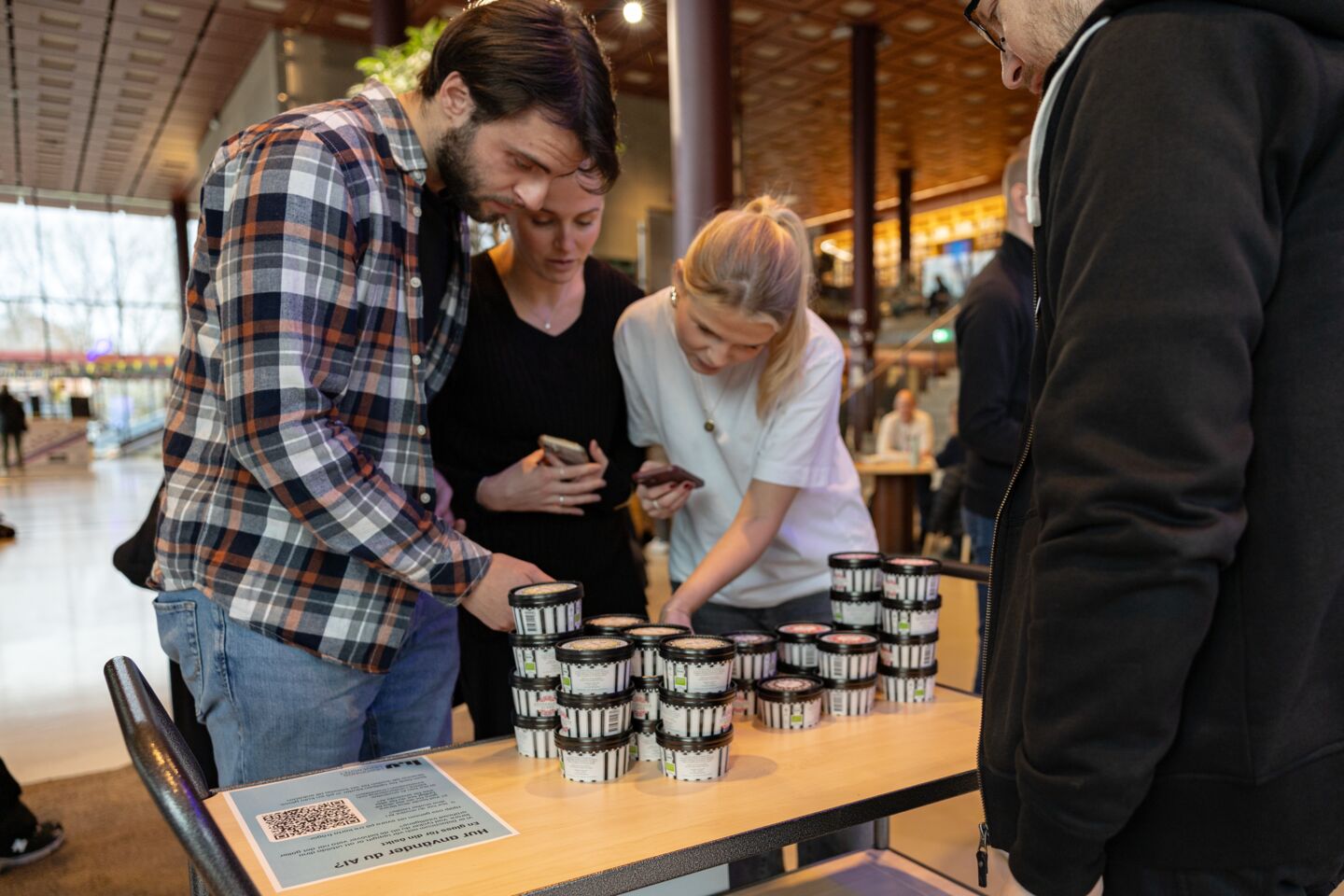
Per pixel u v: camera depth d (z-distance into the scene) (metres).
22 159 14.52
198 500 1.13
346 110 1.13
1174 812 0.67
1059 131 0.72
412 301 1.19
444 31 1.15
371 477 1.05
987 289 2.46
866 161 9.52
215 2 8.14
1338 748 0.68
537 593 1.04
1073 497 0.63
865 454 10.14
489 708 1.73
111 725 3.42
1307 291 0.64
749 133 12.99
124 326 21.62
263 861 0.79
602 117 1.15
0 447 19.77
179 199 18.03
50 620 5.13
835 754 1.05
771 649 1.22
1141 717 0.61
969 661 3.76
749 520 1.45
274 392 1.00
